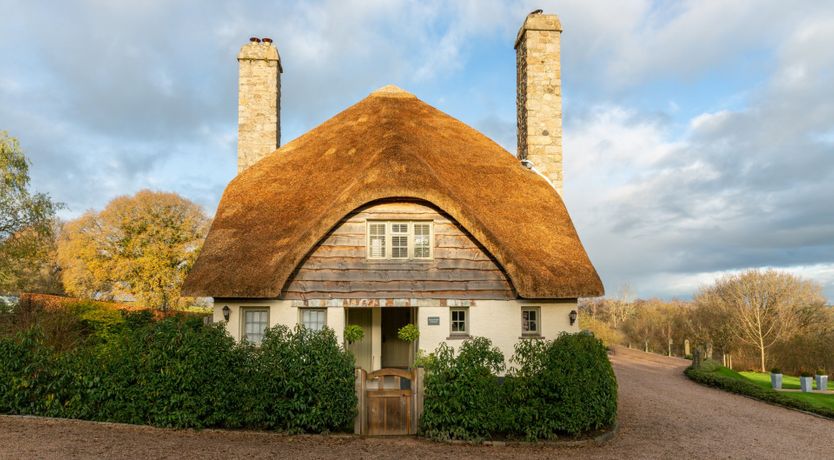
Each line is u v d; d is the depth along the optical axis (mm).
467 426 10266
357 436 10336
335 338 10703
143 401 10281
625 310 66312
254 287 12344
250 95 18578
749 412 15680
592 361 11047
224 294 12422
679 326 48125
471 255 13828
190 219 40938
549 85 18266
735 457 10430
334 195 13500
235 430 10203
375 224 13820
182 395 10156
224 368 10273
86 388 10477
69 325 21281
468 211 12969
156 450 8672
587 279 13688
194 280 12875
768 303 39562
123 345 10742
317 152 16781
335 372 10266
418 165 13195
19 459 7848
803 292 39625
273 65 18703
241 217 14641
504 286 13812
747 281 40469
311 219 13117
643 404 16016
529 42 18297
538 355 10750
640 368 27297
